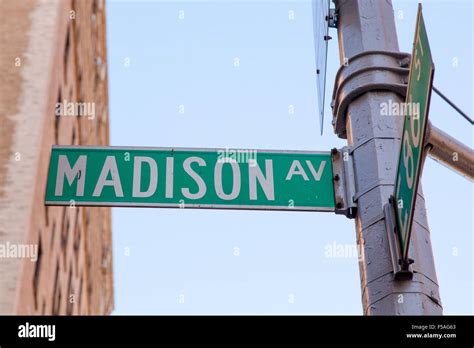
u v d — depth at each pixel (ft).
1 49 53.62
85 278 126.72
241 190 28.12
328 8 29.35
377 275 22.76
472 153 26.89
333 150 28.02
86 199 28.35
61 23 59.41
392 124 25.95
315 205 27.25
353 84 26.91
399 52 27.40
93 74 120.16
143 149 29.58
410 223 21.36
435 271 23.20
